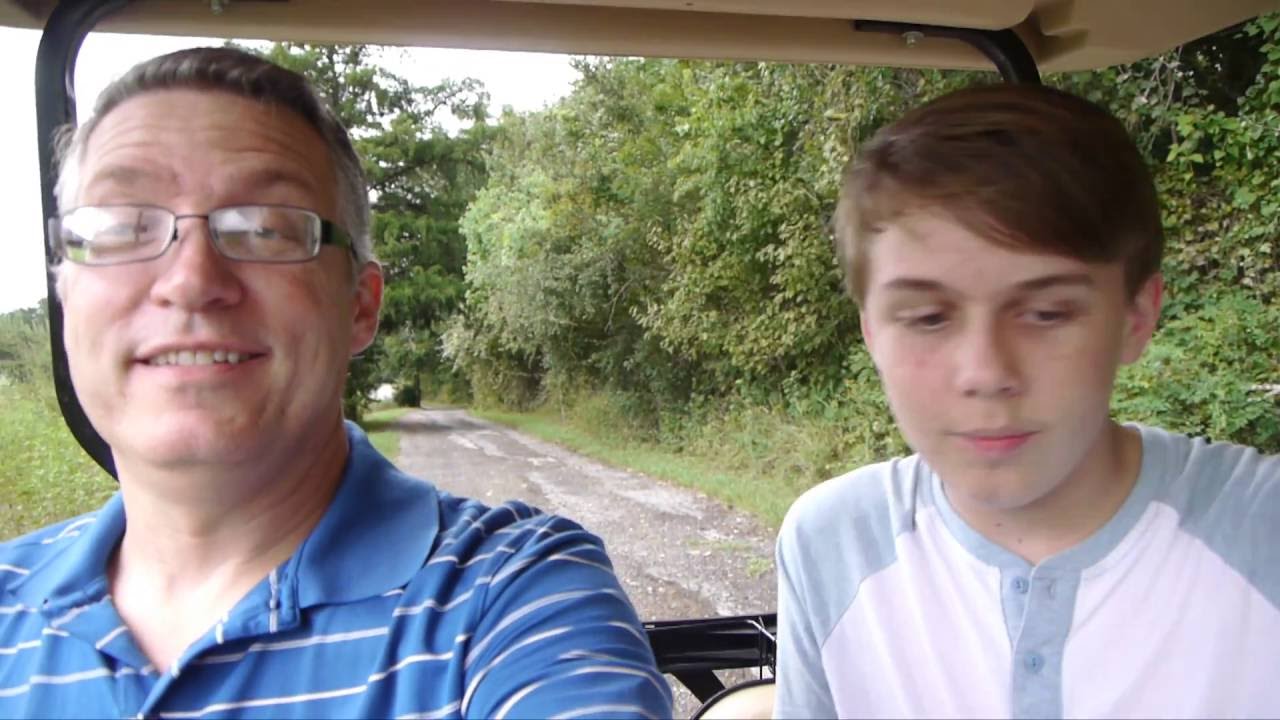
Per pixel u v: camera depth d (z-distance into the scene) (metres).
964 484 1.00
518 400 5.43
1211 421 4.37
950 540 1.14
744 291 7.22
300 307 1.30
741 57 1.64
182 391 1.26
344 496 1.35
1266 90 4.71
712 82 6.94
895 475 1.24
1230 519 1.05
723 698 1.58
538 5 1.53
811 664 1.22
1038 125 0.94
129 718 1.20
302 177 1.32
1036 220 0.89
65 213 1.30
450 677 1.20
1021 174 0.91
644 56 1.61
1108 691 1.03
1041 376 0.95
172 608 1.34
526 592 1.25
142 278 1.26
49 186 1.45
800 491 4.55
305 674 1.21
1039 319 0.94
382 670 1.20
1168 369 4.57
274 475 1.33
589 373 6.45
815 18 1.58
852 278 1.07
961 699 1.08
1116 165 0.96
